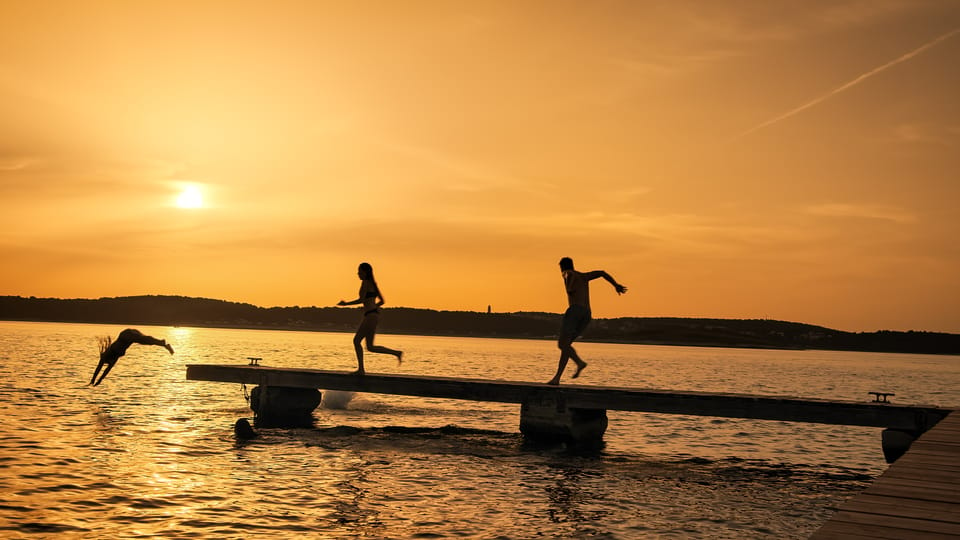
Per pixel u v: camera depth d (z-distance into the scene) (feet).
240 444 51.37
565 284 54.65
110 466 41.09
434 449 52.65
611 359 311.88
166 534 28.71
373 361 201.26
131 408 68.69
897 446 48.26
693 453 56.13
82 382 93.09
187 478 39.01
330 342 435.12
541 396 55.77
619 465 48.93
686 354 472.85
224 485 37.70
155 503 33.37
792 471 49.32
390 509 33.86
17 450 44.06
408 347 425.28
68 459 42.29
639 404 53.31
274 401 63.98
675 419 78.54
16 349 180.55
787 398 50.90
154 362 149.07
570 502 36.76
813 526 33.37
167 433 54.54
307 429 61.26
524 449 54.19
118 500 33.58
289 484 38.63
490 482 41.16
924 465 26.02
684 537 30.76
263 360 180.24
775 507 37.29
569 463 48.78
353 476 41.47
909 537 17.06
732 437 66.03
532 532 30.73
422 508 34.27
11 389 79.77
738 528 32.60
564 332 54.75
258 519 31.37
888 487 22.29
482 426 67.62
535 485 40.81
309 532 29.71
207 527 29.89
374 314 59.36
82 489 35.29
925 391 151.43
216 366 65.98
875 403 49.65
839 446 62.18
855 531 17.51
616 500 37.65
